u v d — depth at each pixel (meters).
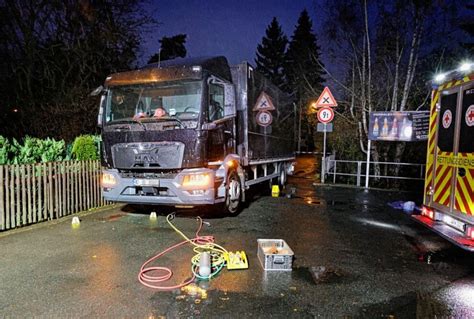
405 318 3.41
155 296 3.74
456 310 3.58
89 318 3.27
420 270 4.70
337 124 15.78
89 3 17.31
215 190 6.63
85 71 17.59
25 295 3.72
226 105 6.83
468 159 4.98
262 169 10.54
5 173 6.11
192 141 6.22
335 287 4.08
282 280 4.24
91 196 8.07
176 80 6.42
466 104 5.08
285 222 7.22
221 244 5.62
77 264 4.62
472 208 4.88
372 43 14.06
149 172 6.52
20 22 16.88
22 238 5.75
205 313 3.40
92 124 15.52
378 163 13.22
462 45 14.74
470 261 5.08
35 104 16.62
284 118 12.86
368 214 8.17
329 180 14.84
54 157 7.73
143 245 5.46
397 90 13.66
